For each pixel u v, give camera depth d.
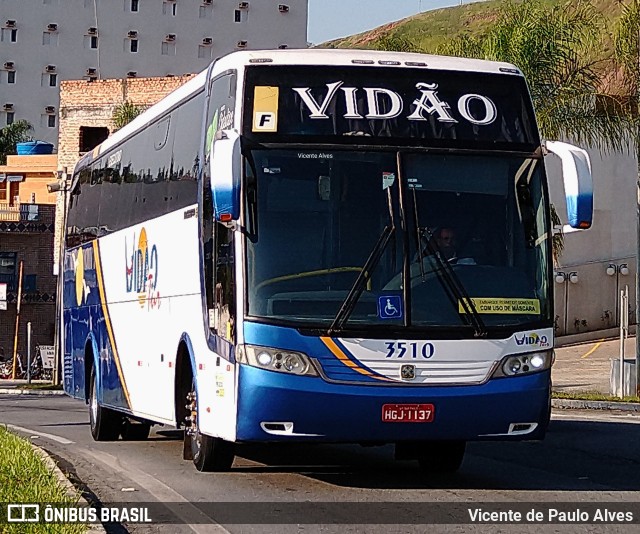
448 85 12.09
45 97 140.38
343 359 11.10
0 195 82.25
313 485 12.91
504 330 11.42
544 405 11.54
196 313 13.16
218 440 13.62
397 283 11.32
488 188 11.74
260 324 11.13
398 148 11.66
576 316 47.19
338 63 12.01
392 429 11.21
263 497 12.02
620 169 48.12
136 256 16.70
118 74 142.75
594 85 29.09
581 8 29.70
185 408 14.14
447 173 11.69
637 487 12.72
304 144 11.58
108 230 18.89
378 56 12.20
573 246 47.66
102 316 19.08
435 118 11.87
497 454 16.22
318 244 11.36
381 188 11.52
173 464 15.45
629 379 27.75
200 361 12.91
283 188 11.45
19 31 139.50
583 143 31.78
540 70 29.34
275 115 11.67
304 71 11.91
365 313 11.20
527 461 15.35
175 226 14.43
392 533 9.90
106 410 19.16
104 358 18.89
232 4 146.88
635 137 28.58
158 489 12.75
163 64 144.50
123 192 17.95
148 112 16.97
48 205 74.31
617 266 47.62
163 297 14.95
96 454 17.03
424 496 12.01
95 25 141.75
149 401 15.72
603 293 47.59
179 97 15.00
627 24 28.31
